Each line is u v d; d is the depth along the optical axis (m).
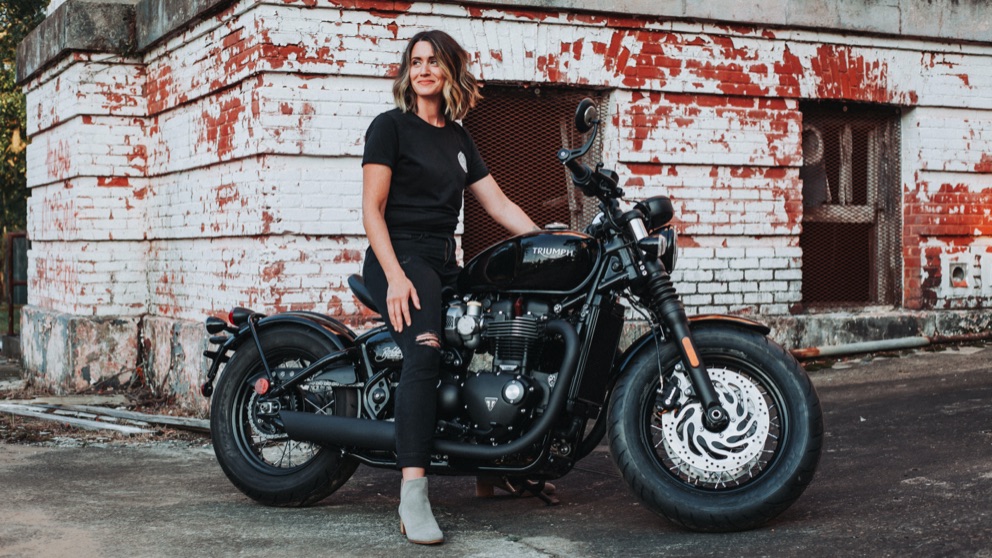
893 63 8.20
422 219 3.99
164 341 7.94
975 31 8.38
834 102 8.14
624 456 3.81
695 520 3.71
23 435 6.21
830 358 7.88
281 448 5.32
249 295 6.72
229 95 6.95
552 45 7.13
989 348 8.16
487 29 6.97
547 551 3.59
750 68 7.70
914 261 8.38
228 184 6.98
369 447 4.04
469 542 3.73
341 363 4.28
